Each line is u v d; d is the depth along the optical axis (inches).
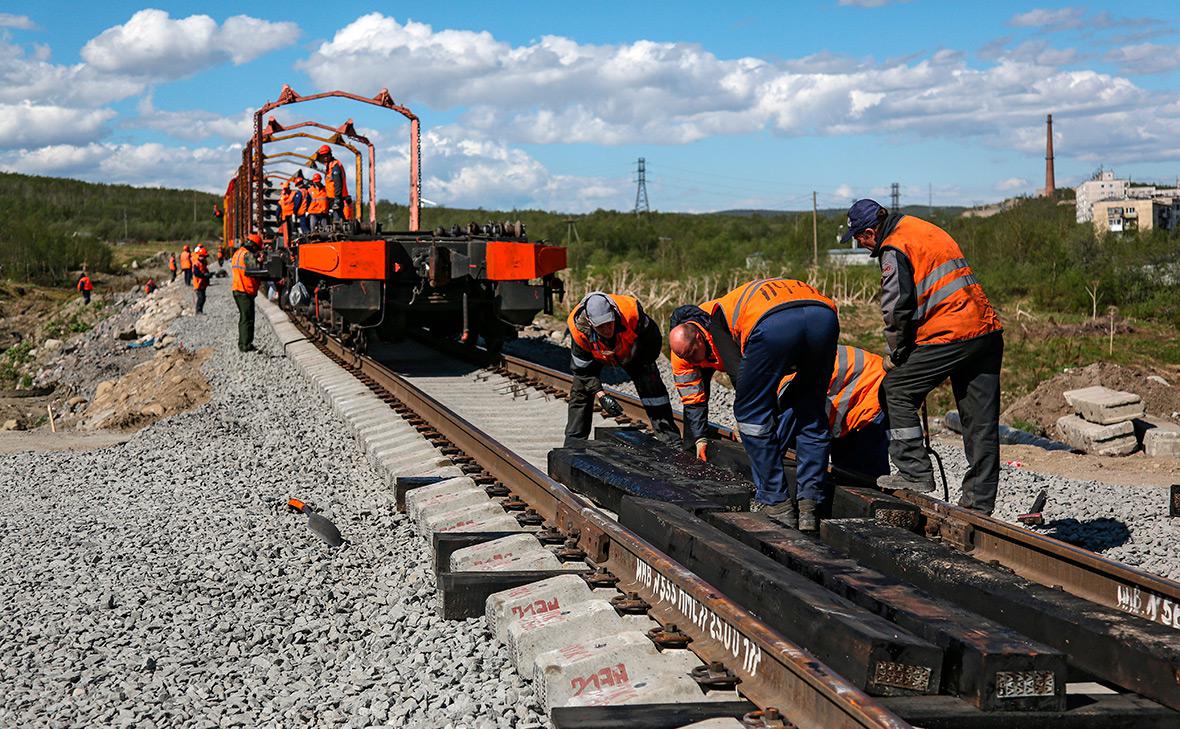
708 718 123.6
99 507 285.9
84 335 1300.4
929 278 214.4
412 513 249.8
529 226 2942.9
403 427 340.5
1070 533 251.1
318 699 154.3
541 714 140.8
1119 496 289.7
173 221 5989.2
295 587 207.6
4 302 2142.0
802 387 198.5
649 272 1363.2
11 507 293.6
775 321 185.8
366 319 505.0
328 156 768.9
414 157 652.1
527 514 220.5
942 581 159.8
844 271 1092.5
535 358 612.4
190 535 248.2
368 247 494.6
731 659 138.2
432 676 156.9
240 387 516.7
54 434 430.9
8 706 158.4
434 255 496.1
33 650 181.6
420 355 610.5
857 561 180.1
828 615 133.6
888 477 220.2
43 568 229.0
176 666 170.9
